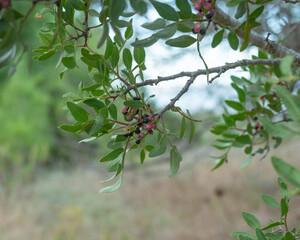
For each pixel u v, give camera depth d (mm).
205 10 258
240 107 457
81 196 2078
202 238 1596
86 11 264
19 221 1755
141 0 206
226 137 482
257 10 275
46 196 2021
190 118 303
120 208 1949
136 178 2197
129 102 272
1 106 1672
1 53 188
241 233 273
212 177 2119
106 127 287
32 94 1636
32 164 2061
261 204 1762
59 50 280
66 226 1725
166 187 2141
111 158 283
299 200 1492
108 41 257
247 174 2035
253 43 380
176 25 245
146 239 1670
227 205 1788
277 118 510
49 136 1738
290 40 616
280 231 275
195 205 1896
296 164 1799
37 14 264
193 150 1857
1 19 187
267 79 438
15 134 1664
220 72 318
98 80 271
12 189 2018
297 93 424
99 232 1706
